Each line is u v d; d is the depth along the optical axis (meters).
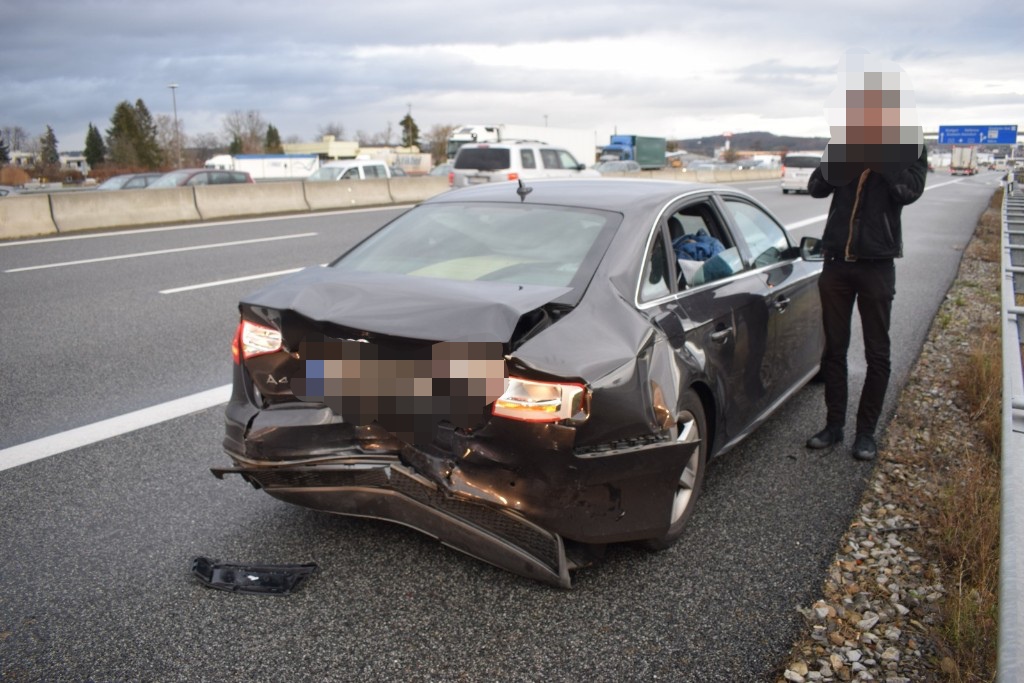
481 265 3.33
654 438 2.92
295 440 2.96
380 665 2.61
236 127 106.12
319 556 3.27
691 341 3.34
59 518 3.58
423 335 2.60
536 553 2.78
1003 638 1.54
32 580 3.08
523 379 2.64
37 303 8.23
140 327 7.20
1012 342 3.20
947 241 15.68
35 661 2.60
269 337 2.97
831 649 2.70
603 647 2.72
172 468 4.14
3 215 13.95
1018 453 2.25
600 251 3.29
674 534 3.34
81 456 4.27
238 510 3.68
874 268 4.20
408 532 3.47
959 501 3.55
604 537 2.90
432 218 3.85
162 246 12.84
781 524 3.64
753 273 4.25
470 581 3.10
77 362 6.05
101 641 2.71
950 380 5.83
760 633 2.81
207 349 6.47
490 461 2.70
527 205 3.73
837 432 4.54
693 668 2.62
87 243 13.16
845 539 3.46
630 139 57.16
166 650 2.67
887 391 5.60
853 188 4.18
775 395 4.48
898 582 3.12
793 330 4.64
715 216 4.16
